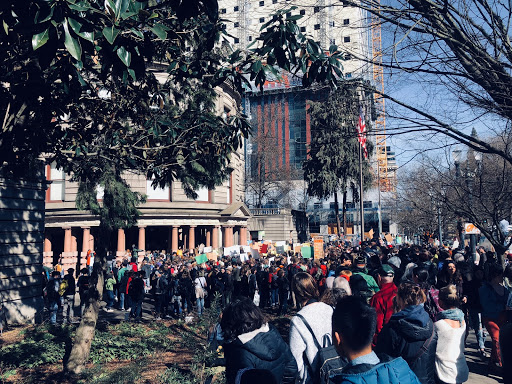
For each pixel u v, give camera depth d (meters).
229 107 31.03
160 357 10.06
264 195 59.72
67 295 14.89
